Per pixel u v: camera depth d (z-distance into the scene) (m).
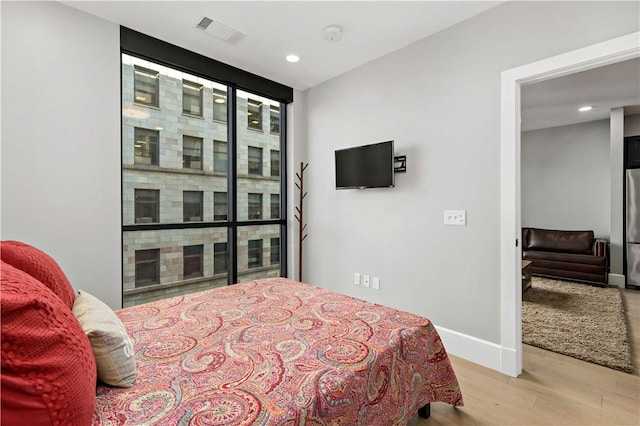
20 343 0.67
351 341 1.38
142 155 2.72
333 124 3.47
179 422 0.88
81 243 2.26
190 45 2.76
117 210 2.44
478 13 2.30
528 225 5.90
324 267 3.60
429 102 2.61
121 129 2.48
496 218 2.24
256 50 2.85
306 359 1.23
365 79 3.12
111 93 2.40
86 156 2.28
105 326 1.08
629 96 3.97
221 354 1.27
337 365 1.19
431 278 2.63
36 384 0.67
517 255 2.15
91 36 2.30
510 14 2.14
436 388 1.62
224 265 3.30
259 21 2.39
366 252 3.15
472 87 2.34
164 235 2.86
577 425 1.66
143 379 1.10
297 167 3.79
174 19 2.37
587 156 5.26
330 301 1.93
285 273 3.87
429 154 2.62
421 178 2.68
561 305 3.56
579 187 5.35
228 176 3.32
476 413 1.75
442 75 2.52
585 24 1.85
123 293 2.63
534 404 1.83
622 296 3.97
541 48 2.01
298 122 3.79
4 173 1.96
